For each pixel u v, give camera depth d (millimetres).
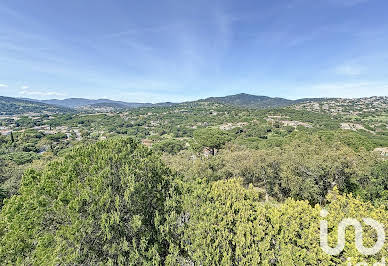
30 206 11539
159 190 14422
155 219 12414
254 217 13047
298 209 12727
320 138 53406
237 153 34531
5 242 11305
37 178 13609
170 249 11734
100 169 12758
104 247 10398
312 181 24188
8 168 38156
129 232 11477
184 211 14102
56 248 9953
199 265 10641
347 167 25016
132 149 16141
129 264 10242
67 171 12758
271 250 11008
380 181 23609
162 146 76938
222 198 14422
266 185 28234
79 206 10688
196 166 30016
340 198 13570
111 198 11500
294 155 28859
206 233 11750
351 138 48062
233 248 11734
